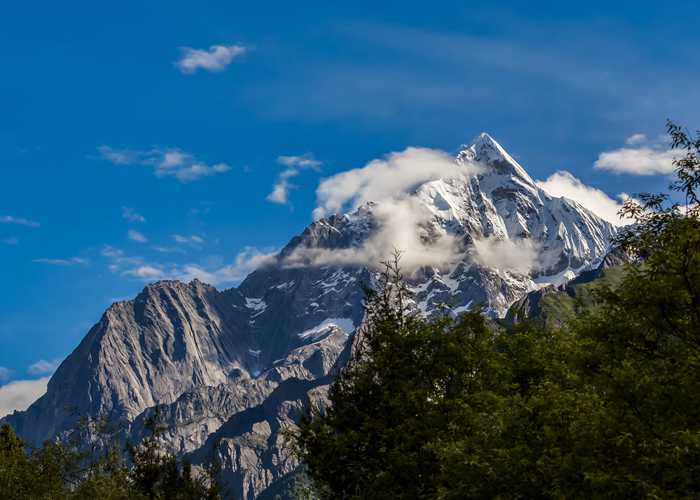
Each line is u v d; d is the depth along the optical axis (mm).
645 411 31984
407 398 50531
